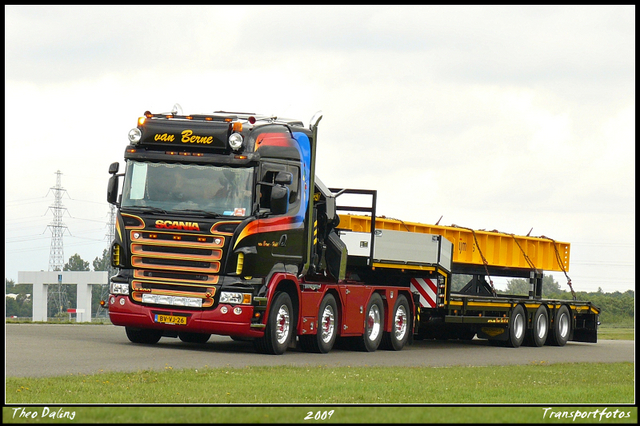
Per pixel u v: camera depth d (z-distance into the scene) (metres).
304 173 30.25
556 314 47.28
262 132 28.67
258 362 25.98
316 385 20.05
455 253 45.62
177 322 28.08
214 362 25.19
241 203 27.94
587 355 38.47
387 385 20.73
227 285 27.77
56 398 17.00
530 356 36.19
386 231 36.03
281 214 29.08
